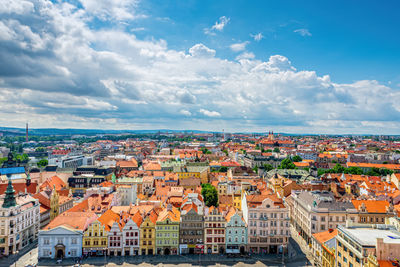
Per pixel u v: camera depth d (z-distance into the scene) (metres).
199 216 133.50
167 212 139.38
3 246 130.88
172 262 123.50
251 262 123.44
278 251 133.62
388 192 190.12
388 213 137.50
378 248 79.06
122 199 199.00
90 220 138.75
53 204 169.50
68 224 133.12
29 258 127.38
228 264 121.62
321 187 185.62
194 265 120.56
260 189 181.12
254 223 134.00
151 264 121.38
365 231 95.88
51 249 127.50
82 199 185.62
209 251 133.50
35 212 151.12
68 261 123.69
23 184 191.88
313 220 138.12
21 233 138.25
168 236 132.62
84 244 129.12
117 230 130.88
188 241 132.88
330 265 106.19
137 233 131.38
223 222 133.88
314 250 126.38
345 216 137.12
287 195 192.50
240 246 133.62
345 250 93.75
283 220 133.88
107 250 130.25
